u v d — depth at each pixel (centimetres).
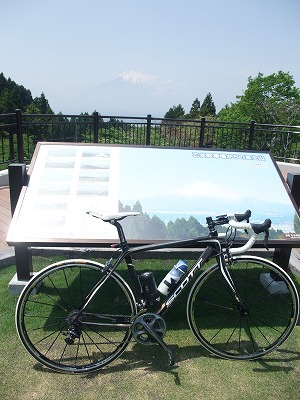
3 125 623
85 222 277
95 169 322
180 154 347
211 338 281
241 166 344
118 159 334
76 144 344
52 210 283
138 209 292
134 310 243
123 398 220
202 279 252
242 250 249
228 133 874
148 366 247
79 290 336
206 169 336
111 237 270
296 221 302
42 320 290
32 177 309
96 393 222
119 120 758
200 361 254
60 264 236
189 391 227
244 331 291
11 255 372
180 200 304
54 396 219
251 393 227
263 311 318
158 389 227
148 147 348
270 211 307
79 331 242
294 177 329
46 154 331
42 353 255
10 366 241
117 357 245
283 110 3014
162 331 243
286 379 240
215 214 297
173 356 252
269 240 286
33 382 229
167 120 780
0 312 294
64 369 236
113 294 334
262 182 331
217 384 233
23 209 281
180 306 318
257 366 252
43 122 682
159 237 276
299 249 447
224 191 317
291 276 366
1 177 622
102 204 292
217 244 250
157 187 313
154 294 247
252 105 3106
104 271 239
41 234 265
